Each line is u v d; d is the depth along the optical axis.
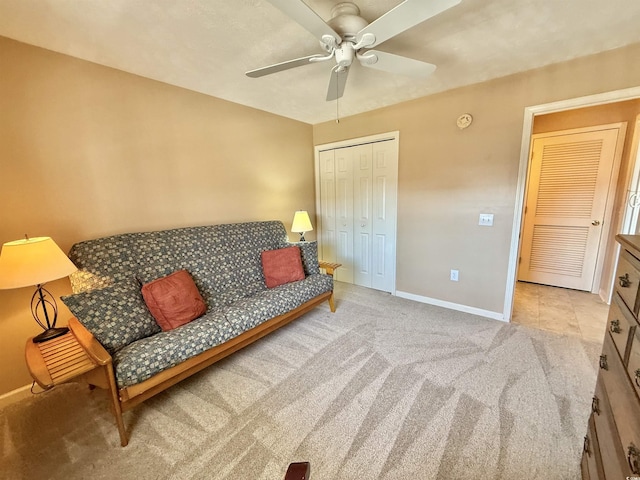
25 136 1.76
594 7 1.48
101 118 2.07
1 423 1.62
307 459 1.33
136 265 2.04
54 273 1.55
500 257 2.62
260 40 1.77
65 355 1.49
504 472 1.24
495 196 2.57
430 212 2.99
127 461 1.35
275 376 1.94
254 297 2.35
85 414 1.67
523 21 1.61
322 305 3.15
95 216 2.08
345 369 1.99
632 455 0.72
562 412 1.55
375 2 1.43
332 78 1.83
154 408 1.68
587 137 3.12
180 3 1.41
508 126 2.42
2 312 1.76
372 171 3.45
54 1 1.37
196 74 2.25
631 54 1.90
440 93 2.73
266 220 3.38
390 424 1.51
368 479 1.22
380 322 2.71
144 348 1.56
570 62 2.11
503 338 2.35
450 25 1.64
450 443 1.38
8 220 1.74
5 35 1.65
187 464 1.33
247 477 1.26
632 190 2.64
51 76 1.84
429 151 2.90
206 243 2.49
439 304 3.08
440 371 1.93
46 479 1.28
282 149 3.50
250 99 2.85
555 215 3.45
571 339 2.31
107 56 1.94
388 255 3.47
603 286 3.19
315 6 1.47
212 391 1.81
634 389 0.80
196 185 2.67
